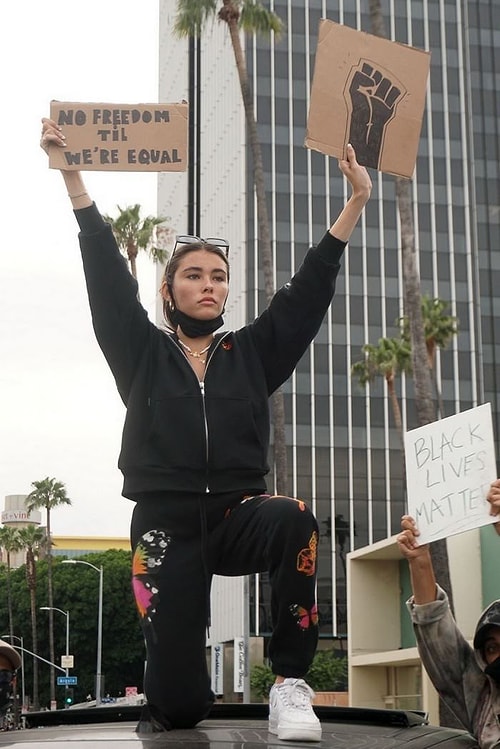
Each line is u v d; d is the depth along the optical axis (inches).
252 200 2316.7
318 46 116.6
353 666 1302.9
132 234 1332.4
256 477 107.1
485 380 2315.5
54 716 125.1
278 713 94.3
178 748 86.0
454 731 107.0
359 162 116.3
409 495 125.1
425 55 119.3
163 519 103.6
